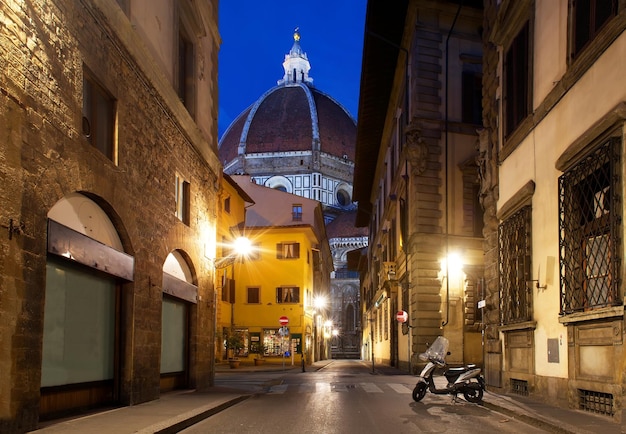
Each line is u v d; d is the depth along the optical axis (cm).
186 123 1572
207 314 1808
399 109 3478
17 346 767
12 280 757
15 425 761
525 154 1398
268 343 4669
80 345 1036
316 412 1192
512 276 1448
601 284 1010
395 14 3102
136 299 1210
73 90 934
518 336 1402
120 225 1139
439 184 2817
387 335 4181
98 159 1022
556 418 975
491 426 986
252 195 5397
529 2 1378
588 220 1074
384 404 1346
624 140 929
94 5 1009
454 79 2916
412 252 2833
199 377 1700
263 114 13525
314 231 4950
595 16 1056
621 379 905
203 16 1817
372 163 5150
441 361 1404
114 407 1135
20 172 778
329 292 9431
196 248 1691
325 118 13550
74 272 1012
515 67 1484
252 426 991
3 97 741
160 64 1412
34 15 818
